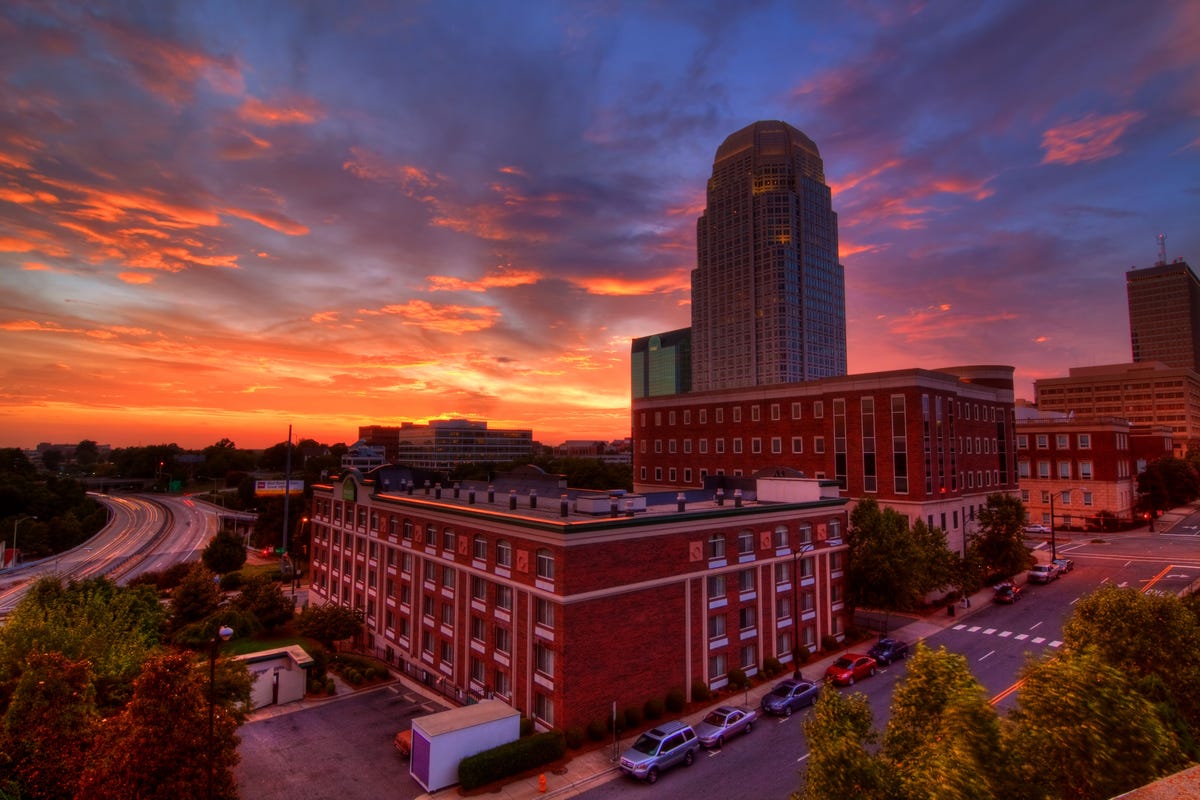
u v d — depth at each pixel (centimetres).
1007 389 7950
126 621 4003
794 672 4134
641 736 3016
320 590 6475
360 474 6119
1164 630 2300
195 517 15375
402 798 2797
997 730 1386
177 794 2159
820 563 4672
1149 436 12275
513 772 2898
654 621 3591
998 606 5691
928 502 6097
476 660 3922
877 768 1507
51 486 15750
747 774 2864
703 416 8506
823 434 6981
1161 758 1430
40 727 2414
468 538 4078
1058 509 9969
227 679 2845
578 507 3844
